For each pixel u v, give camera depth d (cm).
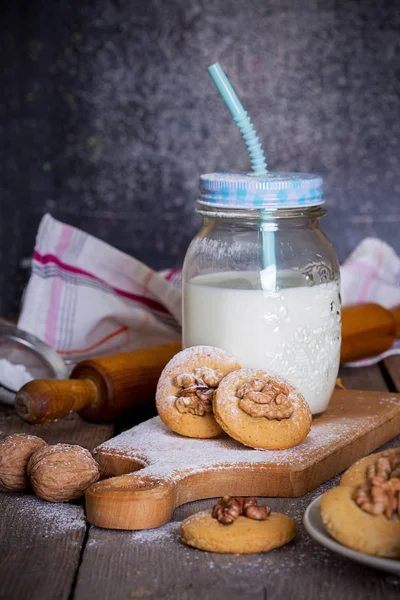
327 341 80
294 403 75
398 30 123
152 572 64
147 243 129
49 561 65
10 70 125
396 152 126
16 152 127
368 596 62
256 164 81
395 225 128
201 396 76
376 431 79
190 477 71
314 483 73
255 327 78
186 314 81
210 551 66
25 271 129
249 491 72
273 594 62
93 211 129
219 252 80
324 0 123
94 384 84
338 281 82
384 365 100
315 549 66
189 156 127
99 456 75
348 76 125
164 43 125
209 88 125
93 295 97
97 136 127
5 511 71
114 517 68
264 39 124
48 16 125
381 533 61
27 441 73
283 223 79
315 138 126
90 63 126
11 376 88
